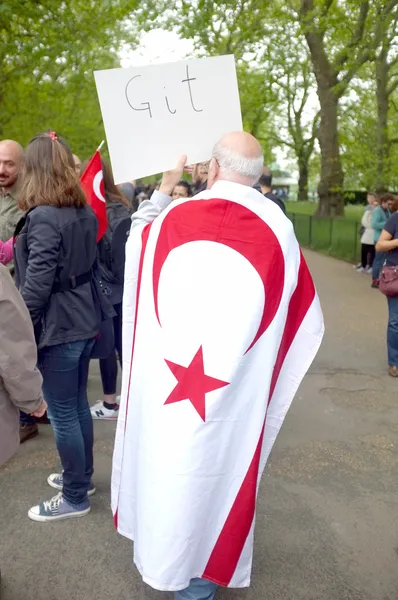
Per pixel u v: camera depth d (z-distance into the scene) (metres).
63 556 2.72
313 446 3.89
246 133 2.19
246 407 2.06
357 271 12.49
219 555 2.09
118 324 4.16
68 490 2.97
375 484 3.41
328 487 3.36
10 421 2.16
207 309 2.03
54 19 12.54
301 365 2.26
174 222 2.14
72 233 2.60
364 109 19.03
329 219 16.44
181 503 1.96
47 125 18.83
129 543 2.82
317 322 2.25
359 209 26.56
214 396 1.99
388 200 9.95
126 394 2.32
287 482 3.41
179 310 2.04
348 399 4.77
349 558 2.73
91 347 2.87
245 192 2.12
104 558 2.71
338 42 17.11
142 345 2.12
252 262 2.07
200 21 13.36
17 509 3.08
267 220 2.13
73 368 2.73
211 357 2.00
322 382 5.18
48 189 2.58
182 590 2.19
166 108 2.45
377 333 6.93
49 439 3.92
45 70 15.45
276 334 2.10
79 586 2.53
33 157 2.60
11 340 2.00
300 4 14.96
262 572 2.62
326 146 18.83
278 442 3.96
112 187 4.02
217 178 2.20
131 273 2.29
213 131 2.52
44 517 2.96
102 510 3.08
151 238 2.20
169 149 2.47
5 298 1.94
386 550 2.79
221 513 2.08
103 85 2.37
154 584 1.99
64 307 2.64
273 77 19.77
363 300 9.02
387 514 3.10
